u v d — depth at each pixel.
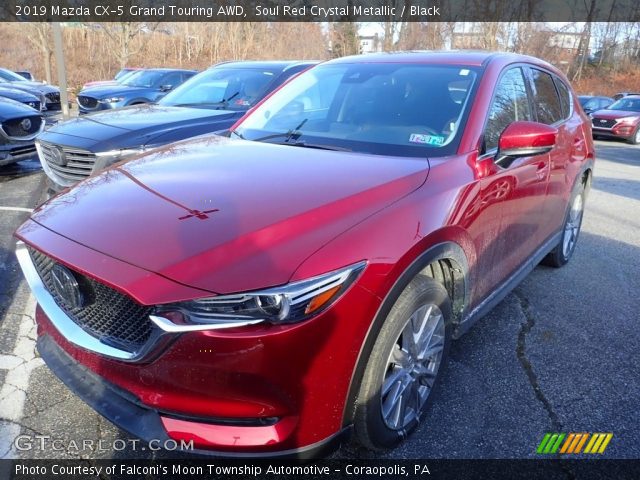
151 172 2.67
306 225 2.04
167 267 1.87
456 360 3.20
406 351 2.35
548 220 3.92
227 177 2.50
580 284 4.42
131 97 13.42
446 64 3.40
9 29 28.67
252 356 1.81
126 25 24.34
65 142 4.80
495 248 3.02
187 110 5.84
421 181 2.48
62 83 12.09
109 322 2.01
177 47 31.16
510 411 2.75
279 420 1.93
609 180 9.45
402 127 3.03
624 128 16.55
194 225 2.05
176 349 1.83
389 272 2.08
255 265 1.86
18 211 5.72
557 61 37.12
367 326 2.03
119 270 1.90
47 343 2.45
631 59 41.66
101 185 2.58
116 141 4.77
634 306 4.03
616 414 2.75
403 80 3.36
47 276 2.28
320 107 3.44
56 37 11.87
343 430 2.07
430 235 2.30
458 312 2.77
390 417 2.33
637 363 3.24
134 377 1.96
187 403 1.90
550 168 3.66
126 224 2.12
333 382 1.97
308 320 1.86
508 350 3.33
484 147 2.92
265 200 2.21
